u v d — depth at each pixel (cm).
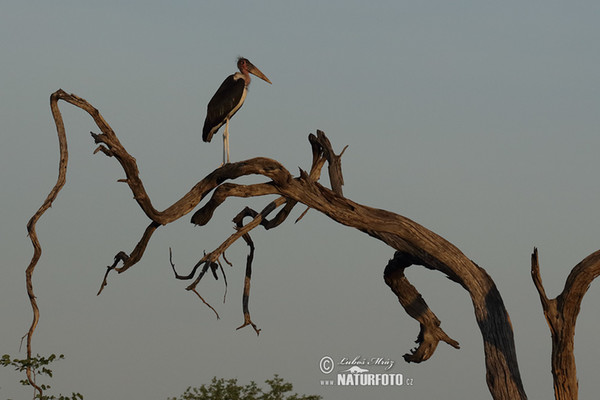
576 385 1762
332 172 1862
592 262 1678
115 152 1504
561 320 1727
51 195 1465
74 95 1472
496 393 1812
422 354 2020
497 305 1848
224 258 1755
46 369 1781
